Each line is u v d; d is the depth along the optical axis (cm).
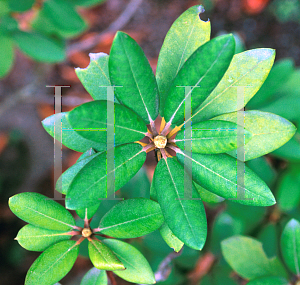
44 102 144
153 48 147
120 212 62
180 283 92
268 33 144
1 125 145
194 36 62
